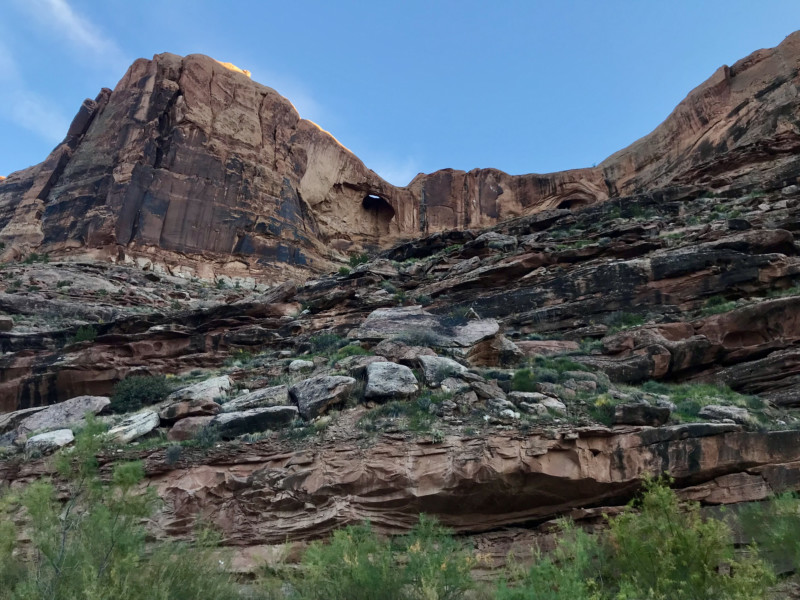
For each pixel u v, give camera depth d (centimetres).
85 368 2489
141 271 5344
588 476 1282
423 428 1390
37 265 4997
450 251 3738
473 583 927
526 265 2978
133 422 1686
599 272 2623
